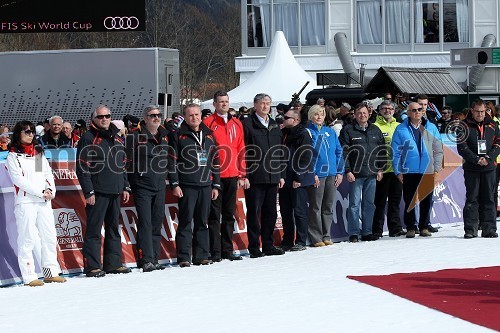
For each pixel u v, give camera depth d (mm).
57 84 29047
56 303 10953
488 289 10711
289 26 40750
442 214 18891
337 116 20516
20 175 12664
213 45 93500
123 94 28609
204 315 9695
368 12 40531
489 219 16516
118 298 11062
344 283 11477
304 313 9609
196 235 14383
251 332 8766
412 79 26750
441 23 40094
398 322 9016
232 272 13070
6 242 13070
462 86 39094
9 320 9922
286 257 14594
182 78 79625
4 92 29375
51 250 12977
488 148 16312
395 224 17188
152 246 13953
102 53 28688
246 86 31453
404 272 12281
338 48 39281
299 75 31562
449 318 9133
